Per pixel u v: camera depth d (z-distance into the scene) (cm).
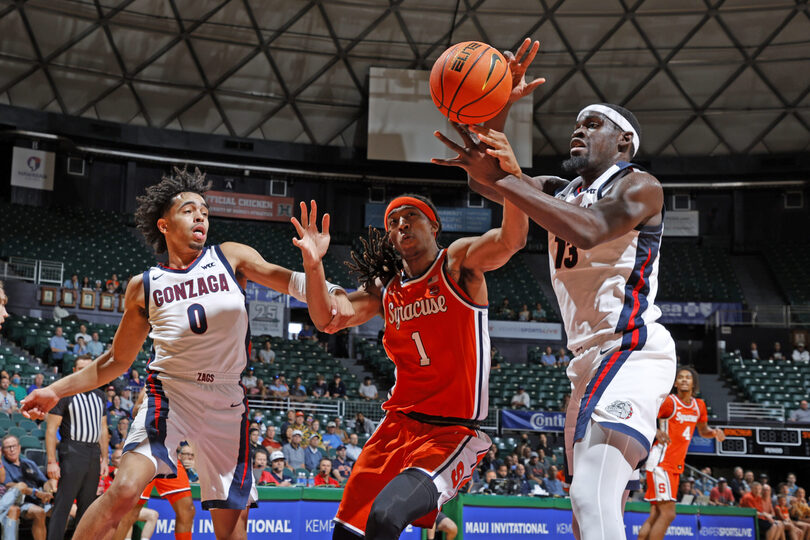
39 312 1673
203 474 335
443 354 304
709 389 1847
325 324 313
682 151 2342
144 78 2102
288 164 2281
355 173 2308
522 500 728
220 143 2198
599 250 256
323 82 2222
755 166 2272
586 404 245
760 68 2178
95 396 554
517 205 228
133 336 345
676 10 2078
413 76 2205
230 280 340
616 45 2170
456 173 2300
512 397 1683
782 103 2220
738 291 2172
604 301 254
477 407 308
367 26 2127
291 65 2180
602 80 2245
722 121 2280
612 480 231
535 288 2227
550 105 2278
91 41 2000
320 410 1441
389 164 2281
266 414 1330
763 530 1060
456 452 298
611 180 255
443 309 304
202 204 345
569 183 301
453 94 248
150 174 2228
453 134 2211
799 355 1922
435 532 709
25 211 1975
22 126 2002
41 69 2003
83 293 1720
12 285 1652
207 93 2175
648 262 254
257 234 2231
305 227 307
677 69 2206
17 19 1909
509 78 251
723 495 1166
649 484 612
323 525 637
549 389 1720
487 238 294
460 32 2167
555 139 2325
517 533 722
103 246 1972
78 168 2142
